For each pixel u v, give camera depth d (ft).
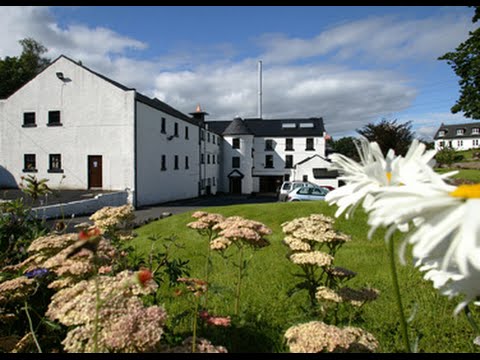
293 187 60.59
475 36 58.59
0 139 62.39
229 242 8.29
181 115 85.40
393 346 7.43
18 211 10.68
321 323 5.16
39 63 112.98
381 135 75.20
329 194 3.73
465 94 61.72
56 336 6.48
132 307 4.84
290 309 9.50
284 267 13.89
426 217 2.21
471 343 7.46
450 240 2.46
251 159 117.29
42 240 7.65
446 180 2.97
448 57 61.93
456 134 228.02
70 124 60.08
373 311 9.29
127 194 57.57
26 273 7.23
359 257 15.10
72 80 60.08
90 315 4.61
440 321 8.59
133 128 57.72
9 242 9.95
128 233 10.05
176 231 24.07
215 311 9.03
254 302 10.00
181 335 7.33
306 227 8.38
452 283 2.75
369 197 3.14
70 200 45.85
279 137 119.03
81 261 6.14
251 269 13.64
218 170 115.85
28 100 61.67
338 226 21.79
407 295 10.40
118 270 8.79
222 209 33.42
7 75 96.63
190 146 87.86
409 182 3.04
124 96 58.13
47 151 60.90
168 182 73.56
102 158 58.90
